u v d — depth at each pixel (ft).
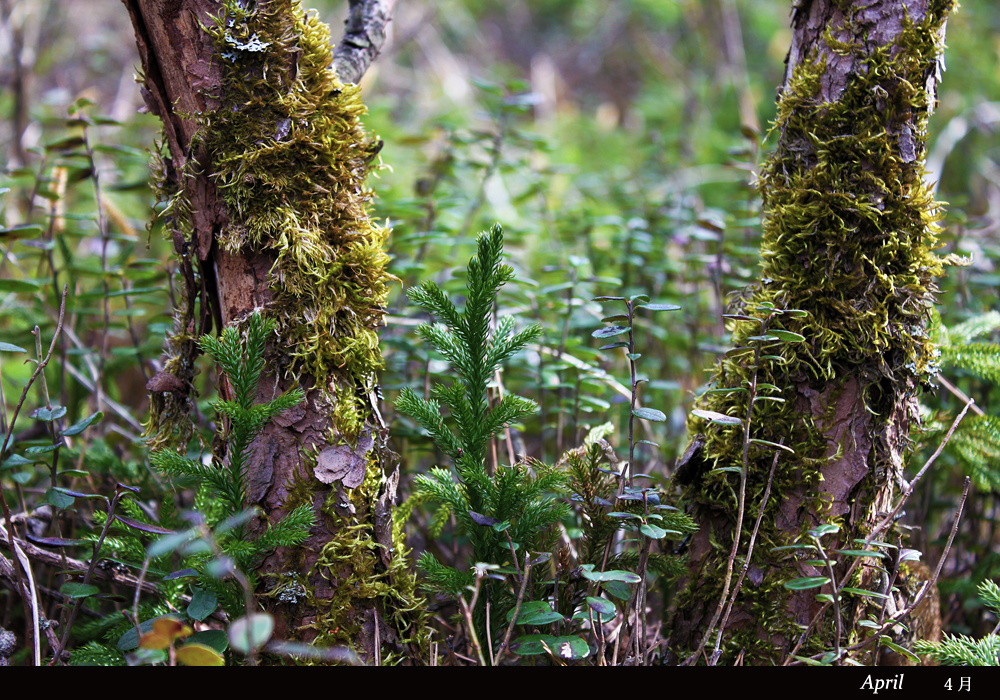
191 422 5.05
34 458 5.74
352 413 4.41
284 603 4.28
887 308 4.82
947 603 6.64
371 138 4.82
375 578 4.46
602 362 9.05
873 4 4.71
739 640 4.92
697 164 18.26
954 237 8.82
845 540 4.84
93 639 5.49
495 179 15.57
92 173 7.52
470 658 4.73
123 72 19.31
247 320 4.38
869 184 4.77
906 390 4.96
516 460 6.44
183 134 4.43
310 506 4.31
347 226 4.53
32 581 4.60
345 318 4.48
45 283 7.50
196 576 4.17
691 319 9.80
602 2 30.42
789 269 4.98
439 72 23.71
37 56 15.94
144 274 7.59
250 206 4.33
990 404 7.84
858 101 4.79
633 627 4.71
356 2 5.53
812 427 4.86
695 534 5.20
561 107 24.52
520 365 7.57
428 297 4.71
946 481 7.49
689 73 25.35
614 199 13.25
